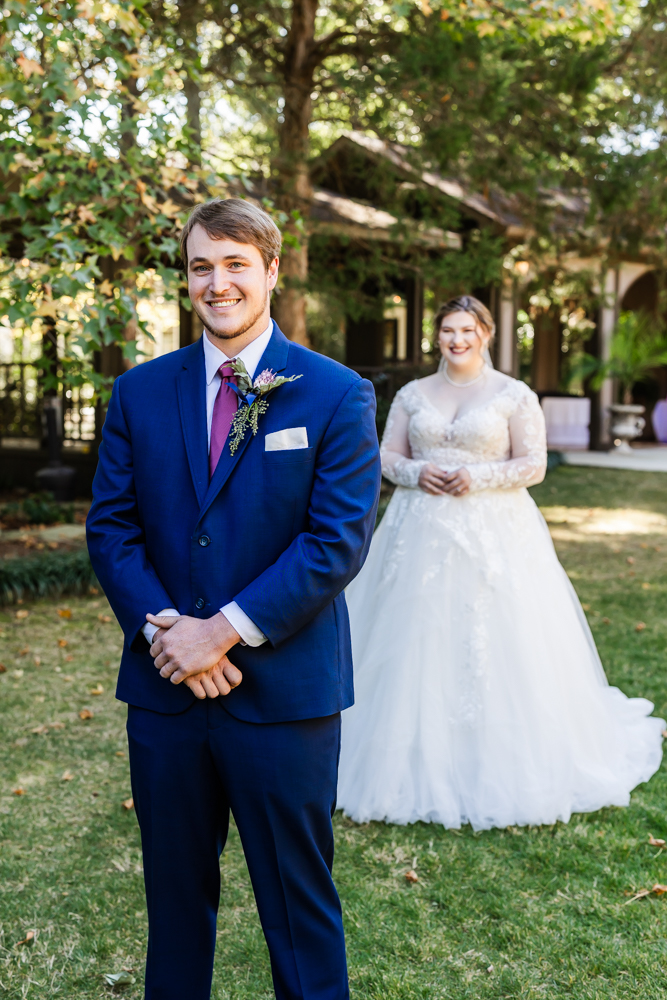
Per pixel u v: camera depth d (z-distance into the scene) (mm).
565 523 9094
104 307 4461
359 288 8367
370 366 13727
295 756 1698
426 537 3230
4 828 3057
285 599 1611
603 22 5656
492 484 3240
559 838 2922
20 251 7383
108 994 2225
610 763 3348
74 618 5797
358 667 3373
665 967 2275
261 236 1711
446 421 3377
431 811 3012
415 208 8789
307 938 1755
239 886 2721
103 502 1812
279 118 7836
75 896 2652
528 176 7242
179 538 1738
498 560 3197
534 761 3051
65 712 4156
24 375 11516
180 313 10664
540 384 18516
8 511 9453
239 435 1708
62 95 4402
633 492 11148
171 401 1805
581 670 3318
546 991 2189
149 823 1758
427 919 2492
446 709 3094
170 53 5129
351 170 8039
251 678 1684
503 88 6531
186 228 1742
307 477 1710
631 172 7207
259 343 1797
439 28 6398
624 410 16031
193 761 1717
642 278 18219
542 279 8617
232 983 2240
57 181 4562
